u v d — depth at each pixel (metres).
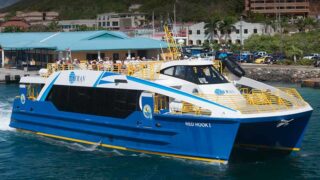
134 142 23.48
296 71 70.06
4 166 22.88
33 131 28.83
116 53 62.97
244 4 191.88
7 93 51.22
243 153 23.53
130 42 64.12
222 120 20.30
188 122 21.31
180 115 21.47
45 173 21.77
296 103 22.97
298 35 112.25
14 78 63.75
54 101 27.34
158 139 22.39
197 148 21.30
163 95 22.67
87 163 22.78
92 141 25.41
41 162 23.36
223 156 20.64
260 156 23.06
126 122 23.62
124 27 166.00
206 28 128.88
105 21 180.38
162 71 23.80
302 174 20.81
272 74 71.69
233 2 193.25
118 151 24.06
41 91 28.20
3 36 84.62
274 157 22.95
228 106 21.05
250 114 20.39
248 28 126.81
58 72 27.39
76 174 21.44
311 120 33.88
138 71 24.45
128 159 22.80
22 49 73.81
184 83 23.02
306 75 69.00
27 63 74.50
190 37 131.25
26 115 29.28
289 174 20.75
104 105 24.64
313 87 59.84
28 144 26.56
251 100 22.28
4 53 82.94
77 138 26.20
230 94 22.88
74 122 26.28
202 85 22.98
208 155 21.06
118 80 23.95
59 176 21.28
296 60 84.06
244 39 121.31
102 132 24.72
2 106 39.81
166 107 22.95
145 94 22.80
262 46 104.25
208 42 117.38
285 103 22.59
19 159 23.94
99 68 25.95
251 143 24.03
